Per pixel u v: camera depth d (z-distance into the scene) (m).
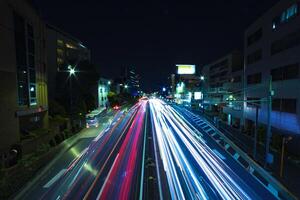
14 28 31.69
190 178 24.30
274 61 39.12
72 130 45.72
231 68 72.62
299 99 31.59
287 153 32.16
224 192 21.14
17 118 31.19
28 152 30.33
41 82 40.81
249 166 28.06
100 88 89.88
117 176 24.67
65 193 20.83
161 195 20.39
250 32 50.78
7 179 21.06
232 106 62.06
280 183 22.23
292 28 33.88
